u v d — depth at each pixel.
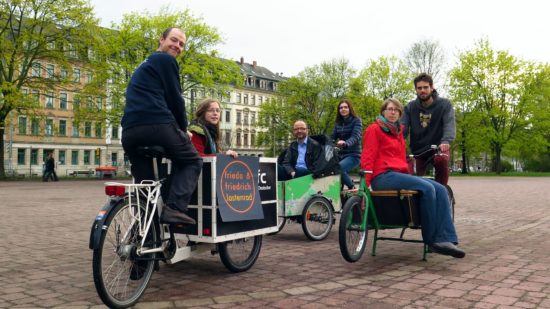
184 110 3.91
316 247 6.08
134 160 3.87
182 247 4.19
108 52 32.28
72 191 19.28
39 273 4.60
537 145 46.06
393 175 5.17
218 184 4.28
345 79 50.62
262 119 55.72
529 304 3.49
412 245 6.17
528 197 15.43
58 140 58.75
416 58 46.00
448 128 5.98
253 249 4.84
